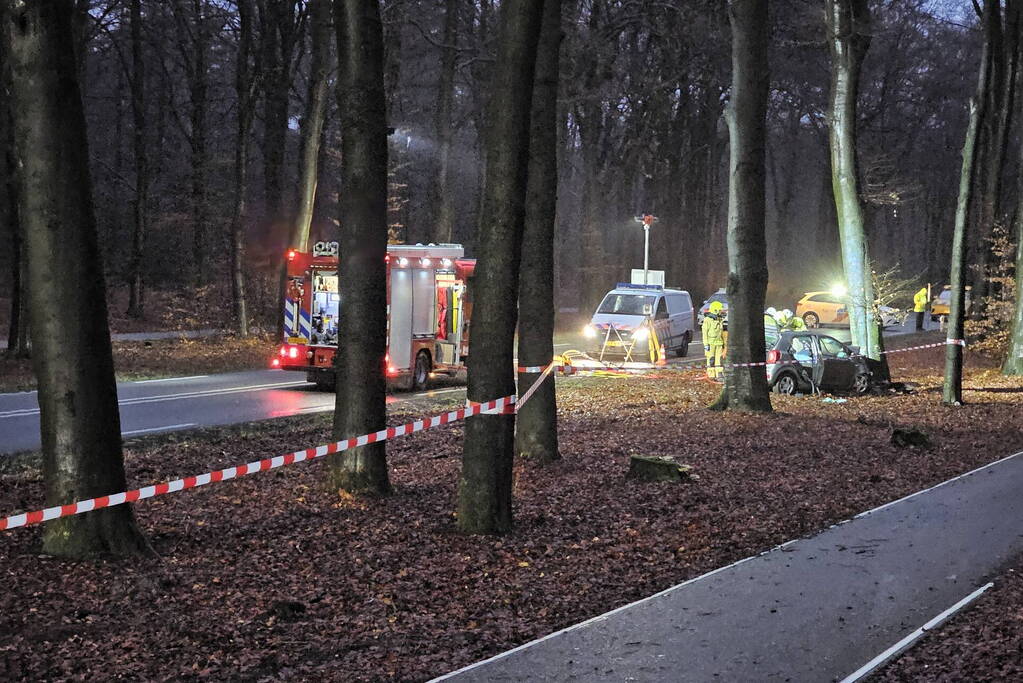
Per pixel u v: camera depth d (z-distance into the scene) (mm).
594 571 8625
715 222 72438
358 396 10781
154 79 52719
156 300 45125
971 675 6180
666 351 33594
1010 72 34281
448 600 7754
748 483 12430
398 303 21688
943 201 63594
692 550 9367
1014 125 43219
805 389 23438
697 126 56219
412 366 22234
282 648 6637
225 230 43344
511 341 9578
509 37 9156
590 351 31938
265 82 37938
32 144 7848
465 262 24375
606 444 14766
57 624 6820
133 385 22219
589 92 38031
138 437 14281
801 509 11125
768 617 7422
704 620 7355
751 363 18953
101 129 54281
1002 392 24688
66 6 7844
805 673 6328
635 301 33312
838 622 7312
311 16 34031
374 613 7371
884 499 11781
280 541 9000
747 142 18422
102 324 8203
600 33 36031
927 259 71938
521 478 12078
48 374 8055
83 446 8102
